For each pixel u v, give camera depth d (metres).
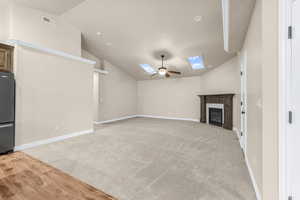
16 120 3.04
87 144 3.54
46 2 3.34
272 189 1.37
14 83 3.00
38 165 2.39
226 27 2.63
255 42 1.85
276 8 1.34
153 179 1.99
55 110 3.79
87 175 2.08
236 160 2.60
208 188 1.78
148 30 4.15
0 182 1.87
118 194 1.66
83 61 4.56
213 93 6.08
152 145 3.47
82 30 4.57
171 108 7.98
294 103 1.18
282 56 1.26
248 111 2.37
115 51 5.84
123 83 8.00
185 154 2.90
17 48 3.06
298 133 1.16
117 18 3.84
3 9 3.20
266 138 1.40
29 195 1.61
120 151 3.06
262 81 1.43
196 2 3.00
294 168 1.19
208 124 6.20
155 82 8.54
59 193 1.66
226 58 5.16
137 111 9.18
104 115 6.74
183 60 5.67
